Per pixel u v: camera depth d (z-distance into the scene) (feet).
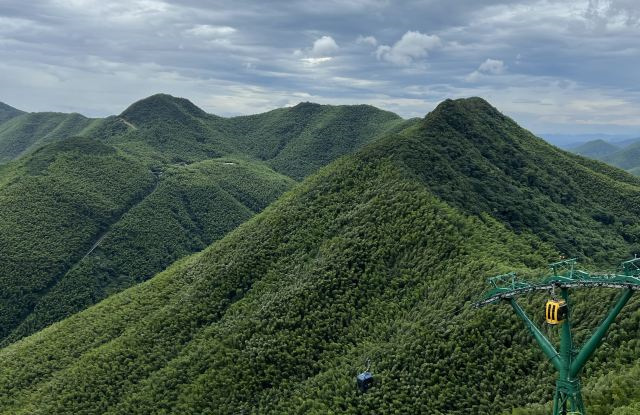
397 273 280.10
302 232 341.82
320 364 253.03
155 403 273.13
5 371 353.72
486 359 207.00
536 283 151.74
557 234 358.23
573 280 127.95
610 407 149.48
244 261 343.26
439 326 230.07
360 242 302.25
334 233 325.42
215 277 344.90
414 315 250.57
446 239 279.49
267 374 256.93
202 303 330.95
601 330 119.85
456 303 237.25
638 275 126.11
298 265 316.40
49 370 342.23
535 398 179.83
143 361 307.78
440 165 369.50
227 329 297.74
